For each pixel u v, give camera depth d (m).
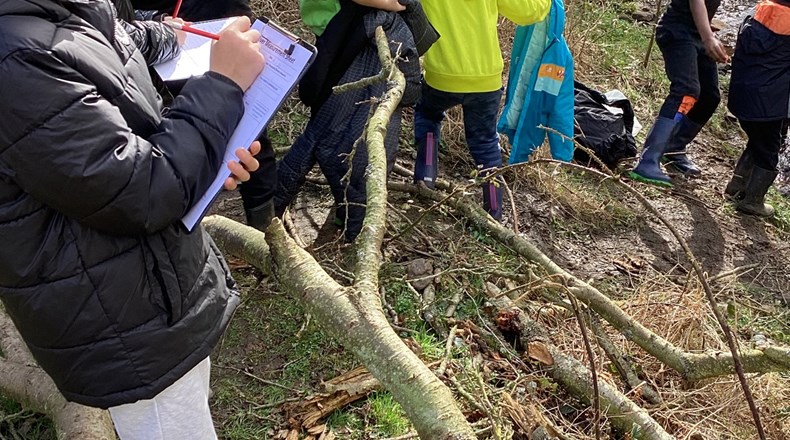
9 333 2.59
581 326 2.39
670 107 4.49
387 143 3.15
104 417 2.25
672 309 3.21
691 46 4.43
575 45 5.47
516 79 3.75
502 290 3.31
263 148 3.00
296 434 2.51
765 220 4.55
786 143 5.38
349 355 2.84
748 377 2.86
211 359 2.78
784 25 4.05
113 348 1.54
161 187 1.40
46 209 1.41
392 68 2.64
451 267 3.28
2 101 1.24
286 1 5.12
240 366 2.77
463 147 4.44
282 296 3.09
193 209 1.54
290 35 1.64
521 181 4.30
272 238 2.33
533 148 3.89
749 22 4.23
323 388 2.65
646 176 4.60
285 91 1.59
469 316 3.11
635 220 4.28
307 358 2.82
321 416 2.56
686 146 5.21
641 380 2.97
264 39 1.67
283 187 3.29
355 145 2.68
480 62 3.33
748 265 4.09
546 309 3.15
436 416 1.77
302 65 1.60
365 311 2.04
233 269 3.22
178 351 1.63
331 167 3.18
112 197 1.34
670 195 4.62
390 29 2.93
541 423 2.50
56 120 1.25
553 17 3.54
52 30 1.29
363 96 3.01
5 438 2.46
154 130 1.49
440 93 3.43
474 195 4.05
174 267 1.57
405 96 3.04
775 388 2.91
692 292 3.30
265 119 1.58
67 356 1.54
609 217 4.22
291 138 4.17
